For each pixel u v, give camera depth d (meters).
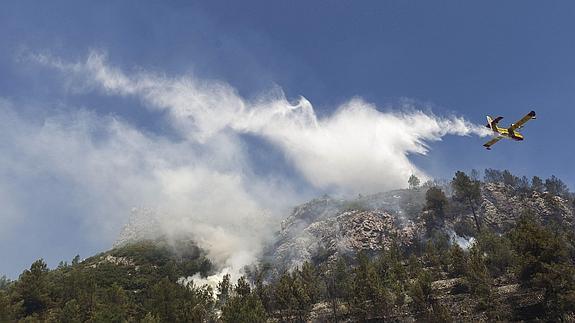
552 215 125.44
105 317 67.19
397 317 72.38
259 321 68.56
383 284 79.75
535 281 61.31
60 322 70.12
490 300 67.25
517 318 65.00
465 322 66.44
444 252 93.44
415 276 85.31
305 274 94.81
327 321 78.50
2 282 107.94
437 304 69.94
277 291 80.94
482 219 128.38
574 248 78.19
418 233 128.62
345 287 81.62
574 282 59.53
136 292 110.75
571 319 57.72
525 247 66.88
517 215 128.25
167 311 75.19
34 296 83.31
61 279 99.75
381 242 127.81
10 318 72.00
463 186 129.12
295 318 81.25
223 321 69.12
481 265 72.81
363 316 72.25
